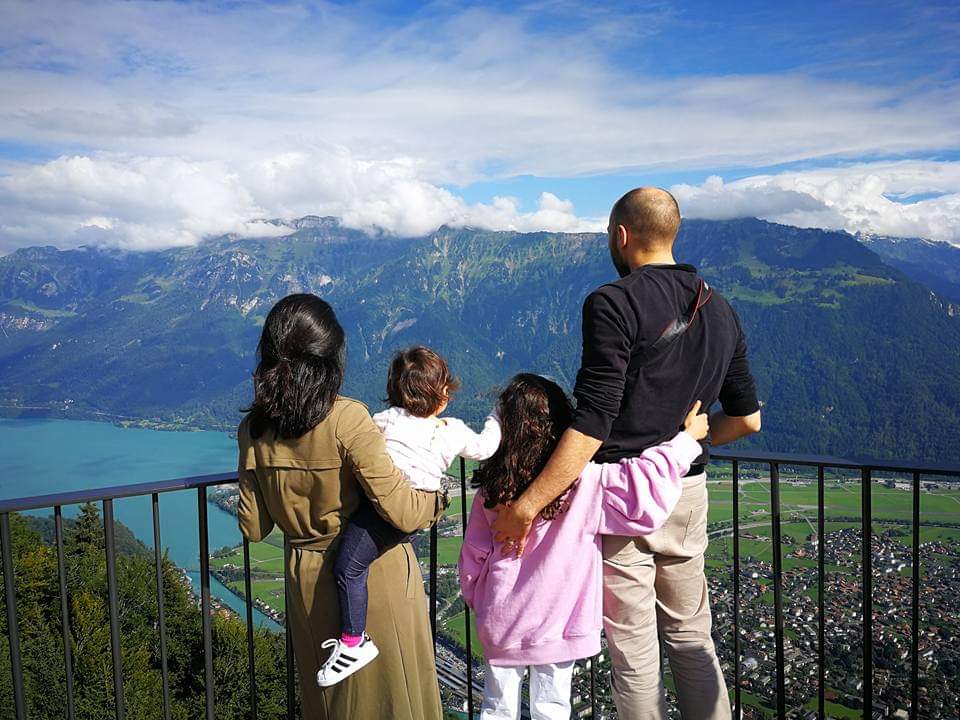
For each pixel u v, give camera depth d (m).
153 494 3.15
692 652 2.93
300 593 2.70
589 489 2.69
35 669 12.92
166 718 3.21
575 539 2.72
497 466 2.78
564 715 2.85
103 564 17.80
